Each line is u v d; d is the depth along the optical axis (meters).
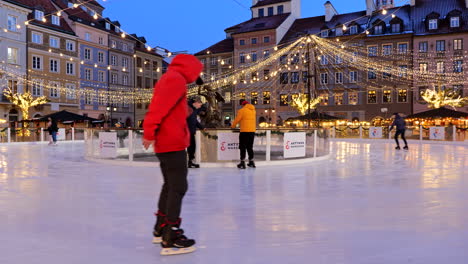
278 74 48.91
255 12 54.78
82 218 3.92
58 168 8.75
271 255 2.77
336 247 2.94
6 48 35.94
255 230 3.44
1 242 3.11
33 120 29.92
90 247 2.98
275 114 49.62
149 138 2.80
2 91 35.44
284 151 9.59
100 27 47.00
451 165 9.21
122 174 7.60
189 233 3.35
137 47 54.66
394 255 2.76
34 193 5.38
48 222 3.75
